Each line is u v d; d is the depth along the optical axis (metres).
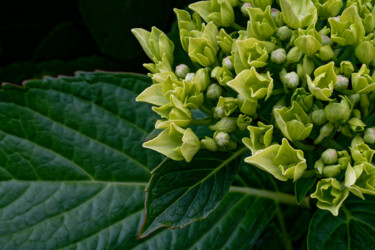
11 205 0.32
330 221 0.29
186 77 0.29
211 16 0.30
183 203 0.28
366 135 0.28
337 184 0.27
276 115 0.27
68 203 0.32
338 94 0.28
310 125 0.27
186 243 0.32
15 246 0.32
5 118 0.32
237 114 0.28
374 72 0.28
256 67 0.28
